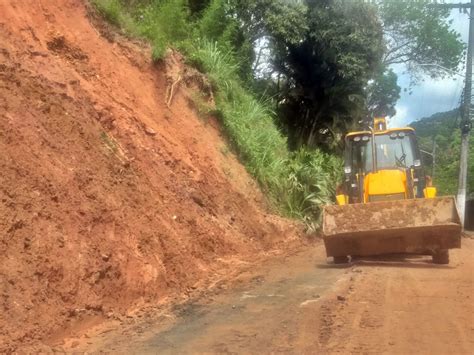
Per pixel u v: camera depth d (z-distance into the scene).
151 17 16.81
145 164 11.55
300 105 29.08
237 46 23.12
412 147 14.70
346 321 7.43
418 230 11.84
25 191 7.79
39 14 12.07
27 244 7.21
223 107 17.67
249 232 14.45
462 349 6.24
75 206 8.43
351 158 14.91
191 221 11.70
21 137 8.46
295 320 7.55
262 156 18.53
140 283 8.69
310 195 19.03
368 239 12.13
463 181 30.66
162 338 6.87
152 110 13.80
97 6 14.10
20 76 9.54
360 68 26.91
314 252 15.04
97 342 6.74
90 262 7.93
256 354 6.17
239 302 8.75
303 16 25.62
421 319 7.50
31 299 6.75
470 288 9.52
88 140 10.05
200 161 14.27
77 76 11.62
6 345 6.04
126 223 9.29
